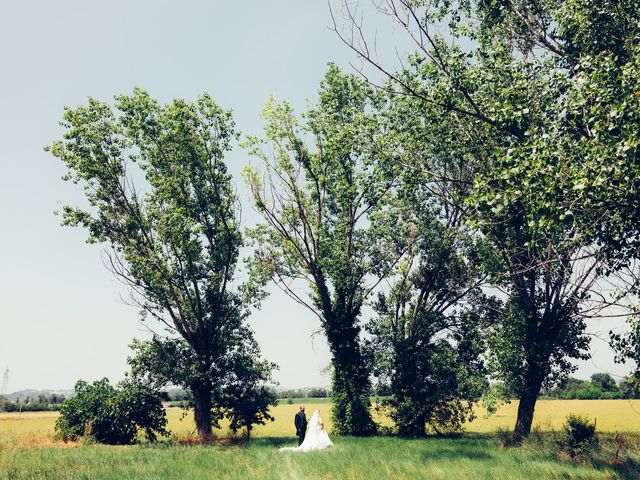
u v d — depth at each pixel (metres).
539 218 13.98
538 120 16.42
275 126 32.97
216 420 33.34
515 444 23.27
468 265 32.25
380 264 33.94
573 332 27.27
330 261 32.75
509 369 25.31
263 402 33.25
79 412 31.59
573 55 18.00
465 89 17.81
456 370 32.69
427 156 23.36
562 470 15.81
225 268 34.16
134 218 32.44
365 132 23.05
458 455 19.73
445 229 31.97
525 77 17.45
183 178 32.78
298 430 26.41
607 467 16.55
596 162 12.77
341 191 32.56
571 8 16.83
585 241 14.66
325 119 33.06
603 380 96.88
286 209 33.94
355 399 33.62
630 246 14.16
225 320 33.84
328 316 34.66
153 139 32.97
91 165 31.38
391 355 34.47
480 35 20.81
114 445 29.45
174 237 31.95
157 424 32.88
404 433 33.47
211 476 15.39
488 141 19.97
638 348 15.59
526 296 25.62
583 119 14.10
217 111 33.69
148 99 32.75
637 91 12.55
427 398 32.84
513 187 14.26
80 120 31.59
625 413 55.19
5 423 55.53
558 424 33.94
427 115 22.17
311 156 33.66
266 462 18.36
